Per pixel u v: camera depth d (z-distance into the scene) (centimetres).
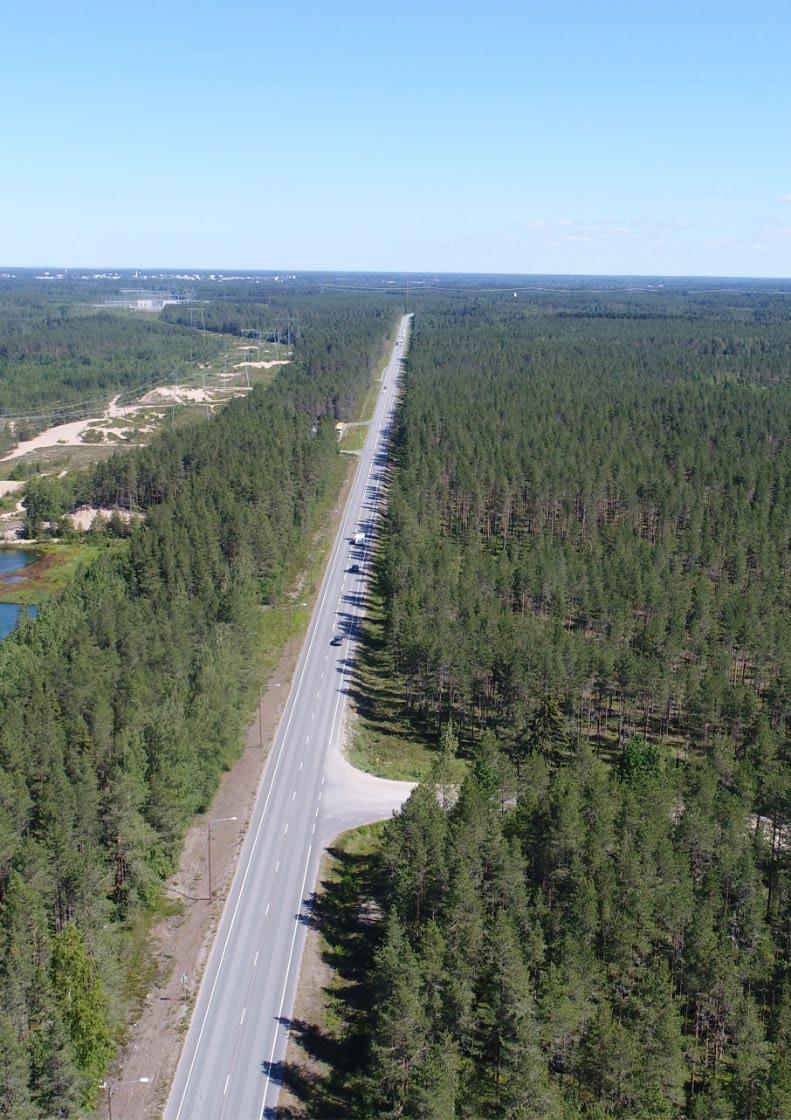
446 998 6931
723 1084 6844
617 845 8306
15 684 11175
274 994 7994
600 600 14388
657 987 6738
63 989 6869
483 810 8481
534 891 8219
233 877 9438
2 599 17988
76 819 8500
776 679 12312
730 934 7800
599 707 13112
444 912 7531
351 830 10306
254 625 13850
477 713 13050
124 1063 7219
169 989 8000
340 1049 7488
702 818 8631
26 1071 6297
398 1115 6378
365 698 13650
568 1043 6756
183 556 15212
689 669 12531
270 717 12762
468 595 14638
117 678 11156
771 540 17562
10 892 7475
